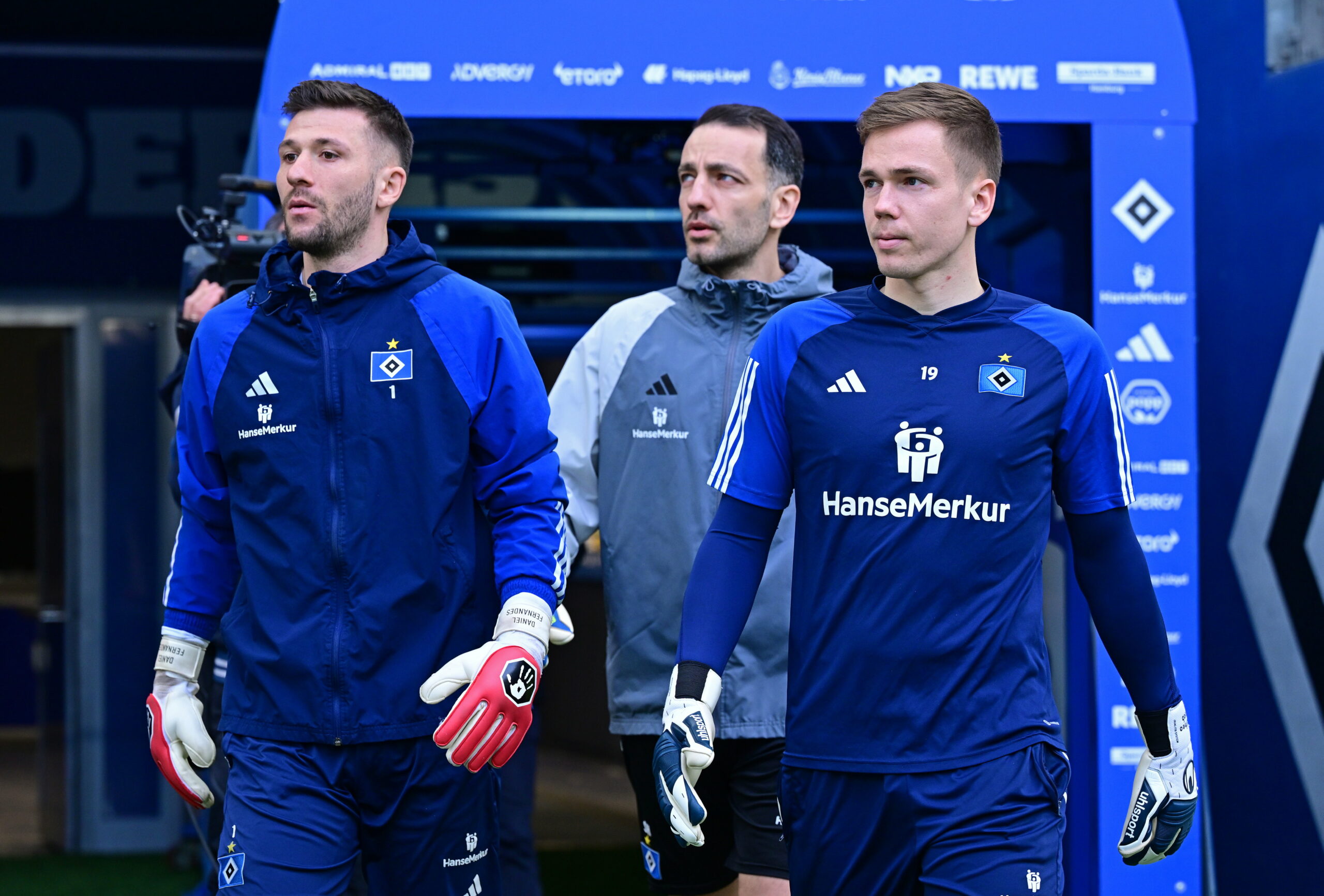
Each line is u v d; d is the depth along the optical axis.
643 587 10.29
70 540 23.52
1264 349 15.50
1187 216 13.66
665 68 13.26
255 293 8.31
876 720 7.43
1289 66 15.09
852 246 17.86
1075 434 7.67
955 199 7.49
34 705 35.72
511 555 8.24
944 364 7.54
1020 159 14.95
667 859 10.81
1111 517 7.80
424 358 8.13
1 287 23.66
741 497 7.96
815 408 7.63
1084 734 14.96
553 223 17.81
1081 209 15.62
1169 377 13.63
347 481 8.02
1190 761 8.11
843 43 13.41
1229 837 16.17
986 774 7.33
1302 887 14.79
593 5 13.25
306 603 7.97
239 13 22.89
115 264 23.86
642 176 16.95
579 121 15.68
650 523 10.28
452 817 8.22
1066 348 7.61
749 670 10.08
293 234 8.10
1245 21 15.87
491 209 15.57
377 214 8.36
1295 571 14.95
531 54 13.15
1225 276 16.27
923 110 7.50
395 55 13.02
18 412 47.34
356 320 8.17
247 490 8.23
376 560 7.98
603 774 28.59
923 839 7.36
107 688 23.44
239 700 8.18
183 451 8.53
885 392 7.53
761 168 10.38
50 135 23.78
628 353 10.48
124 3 22.39
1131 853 8.27
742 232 10.39
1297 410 14.92
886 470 7.44
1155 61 13.64
